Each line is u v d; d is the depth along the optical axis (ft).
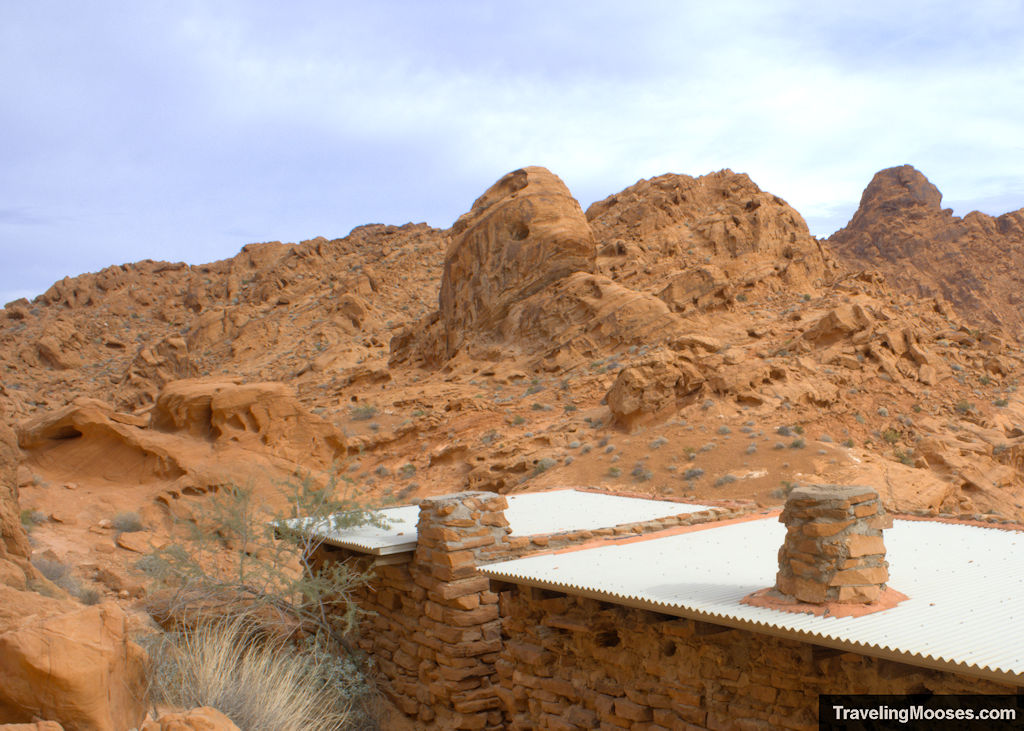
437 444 127.24
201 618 44.78
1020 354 140.05
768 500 84.23
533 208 168.86
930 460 95.50
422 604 44.55
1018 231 333.83
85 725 20.68
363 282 279.90
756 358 122.31
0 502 37.11
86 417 68.85
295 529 50.67
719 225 185.88
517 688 38.01
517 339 162.40
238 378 84.79
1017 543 36.60
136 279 361.51
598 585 31.78
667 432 105.19
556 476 100.73
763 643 27.91
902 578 30.40
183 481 66.44
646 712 31.78
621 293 153.89
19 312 329.93
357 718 42.78
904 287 300.81
